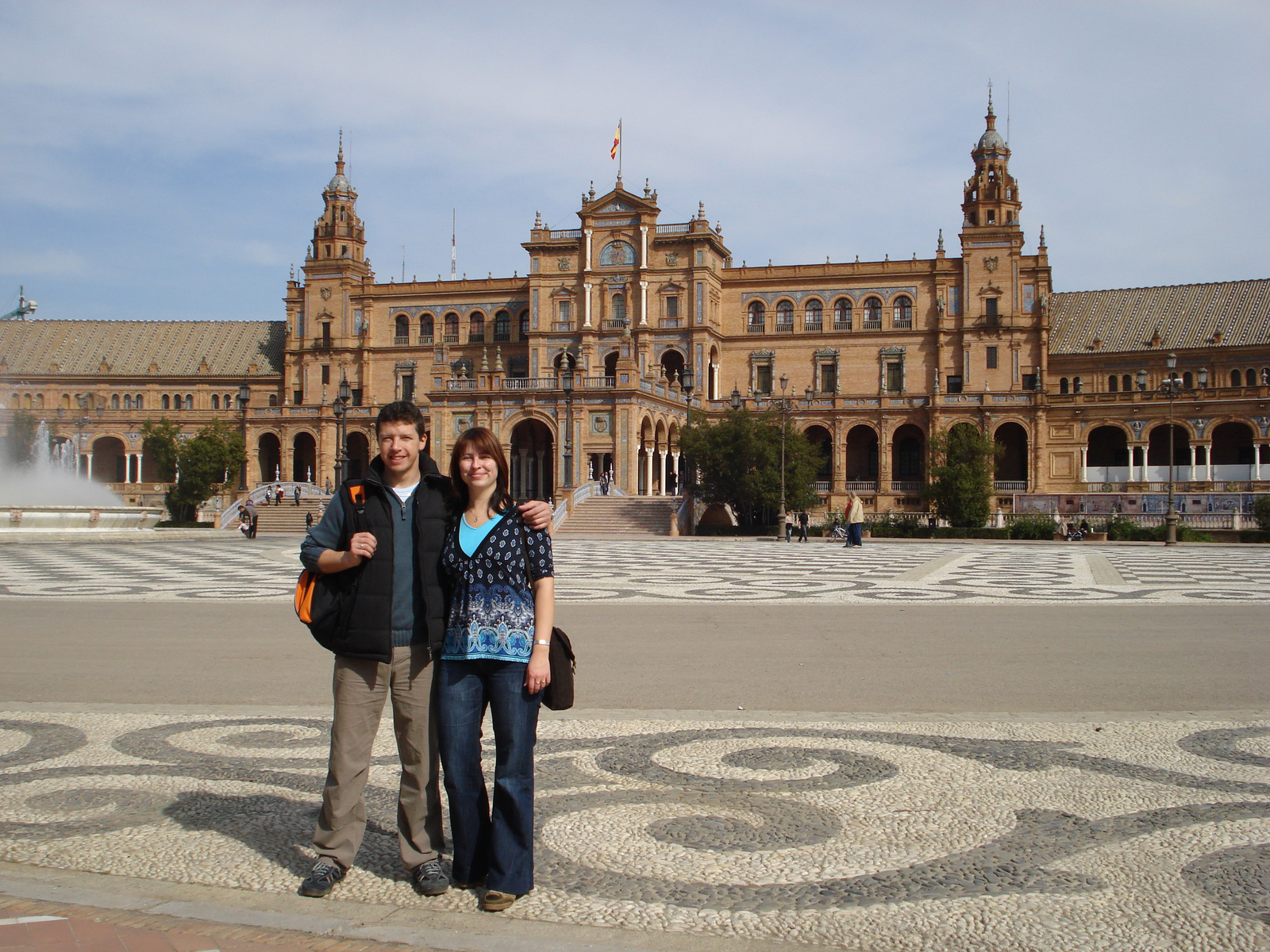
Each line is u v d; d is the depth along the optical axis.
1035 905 7.00
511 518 7.76
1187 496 76.94
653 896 7.21
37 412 117.06
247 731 11.98
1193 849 8.00
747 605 24.81
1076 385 103.69
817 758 10.59
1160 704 13.44
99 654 17.50
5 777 10.10
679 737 11.48
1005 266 101.12
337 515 7.89
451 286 114.06
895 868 7.65
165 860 8.00
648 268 102.69
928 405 95.06
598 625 20.97
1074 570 36.69
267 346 125.06
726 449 73.00
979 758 10.61
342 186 119.94
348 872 7.95
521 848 7.23
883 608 24.23
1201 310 102.81
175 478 97.44
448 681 7.63
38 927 6.74
